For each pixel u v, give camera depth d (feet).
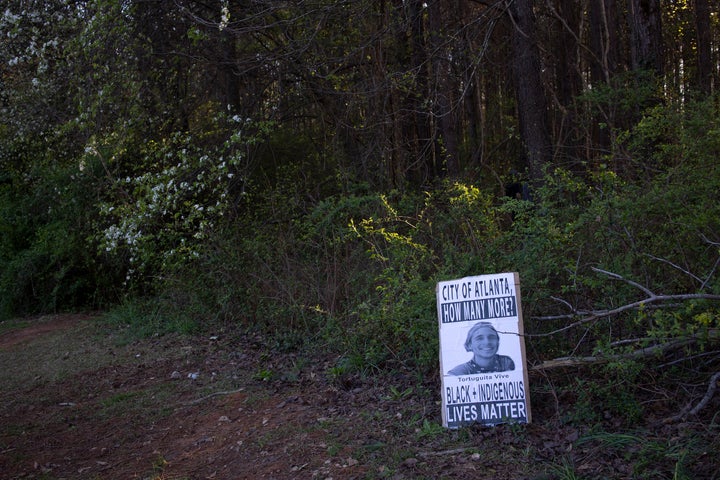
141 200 35.70
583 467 14.12
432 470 14.96
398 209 32.19
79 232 45.21
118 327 38.01
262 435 18.71
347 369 23.36
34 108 43.14
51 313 48.47
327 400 20.98
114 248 38.04
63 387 27.17
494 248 21.02
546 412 17.43
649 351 16.17
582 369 18.28
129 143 41.06
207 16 43.39
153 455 18.83
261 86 45.62
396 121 42.73
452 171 44.60
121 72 38.11
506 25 45.09
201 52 43.75
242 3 41.57
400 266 23.62
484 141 55.36
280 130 48.52
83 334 37.58
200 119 45.88
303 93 45.01
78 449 20.08
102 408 23.70
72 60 40.01
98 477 17.69
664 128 26.32
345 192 42.11
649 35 38.22
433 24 44.29
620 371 16.19
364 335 24.08
